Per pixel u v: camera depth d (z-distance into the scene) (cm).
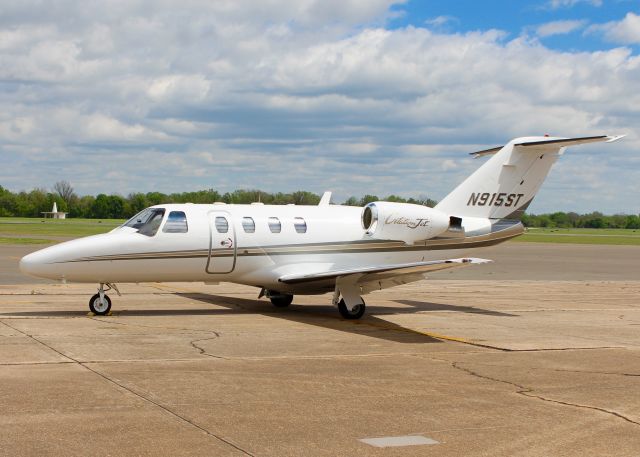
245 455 673
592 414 847
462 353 1270
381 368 1107
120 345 1258
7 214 18338
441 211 1962
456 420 811
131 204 17588
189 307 1902
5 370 1023
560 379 1052
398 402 889
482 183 1973
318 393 928
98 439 709
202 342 1319
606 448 715
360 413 832
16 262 3353
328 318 1736
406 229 1884
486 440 736
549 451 703
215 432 743
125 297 2128
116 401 855
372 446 709
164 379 987
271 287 1834
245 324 1589
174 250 1689
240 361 1138
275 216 1811
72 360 1107
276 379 1007
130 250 1650
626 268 3969
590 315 1905
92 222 13175
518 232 2002
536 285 2859
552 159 2002
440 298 2308
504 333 1538
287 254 1795
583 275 3447
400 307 2030
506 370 1116
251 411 829
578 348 1348
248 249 1759
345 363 1142
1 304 1872
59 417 782
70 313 1700
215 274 1752
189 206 1753
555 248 6594
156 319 1638
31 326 1465
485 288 2700
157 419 784
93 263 1625
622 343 1421
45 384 935
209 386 951
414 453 690
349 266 1855
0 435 716
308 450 692
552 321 1766
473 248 1972
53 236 6375
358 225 1873
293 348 1279
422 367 1123
